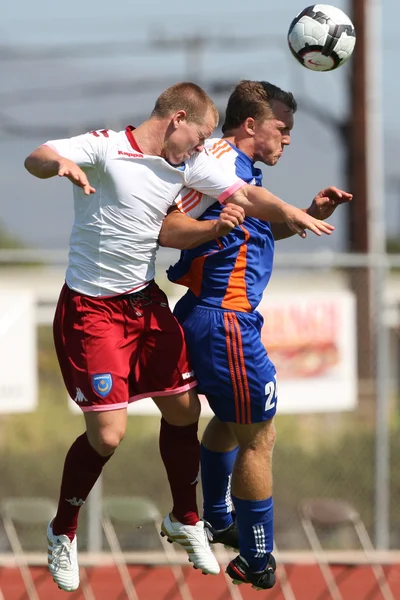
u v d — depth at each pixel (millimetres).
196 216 18422
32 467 45125
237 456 19281
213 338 18578
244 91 18891
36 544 39000
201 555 19156
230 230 17125
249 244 18703
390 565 35094
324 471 43688
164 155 17641
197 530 19234
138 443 45250
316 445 44625
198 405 18812
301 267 37375
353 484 43438
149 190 17500
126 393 18047
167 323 18438
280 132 18906
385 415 36781
